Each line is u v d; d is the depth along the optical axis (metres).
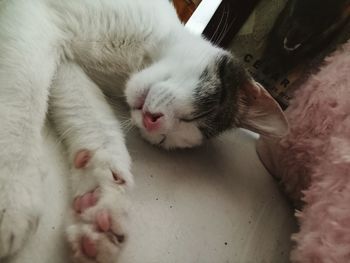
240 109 0.21
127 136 0.20
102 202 0.14
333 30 0.24
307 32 0.25
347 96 0.19
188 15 0.27
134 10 0.19
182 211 0.18
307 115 0.21
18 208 0.12
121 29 0.19
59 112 0.18
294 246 0.19
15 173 0.13
